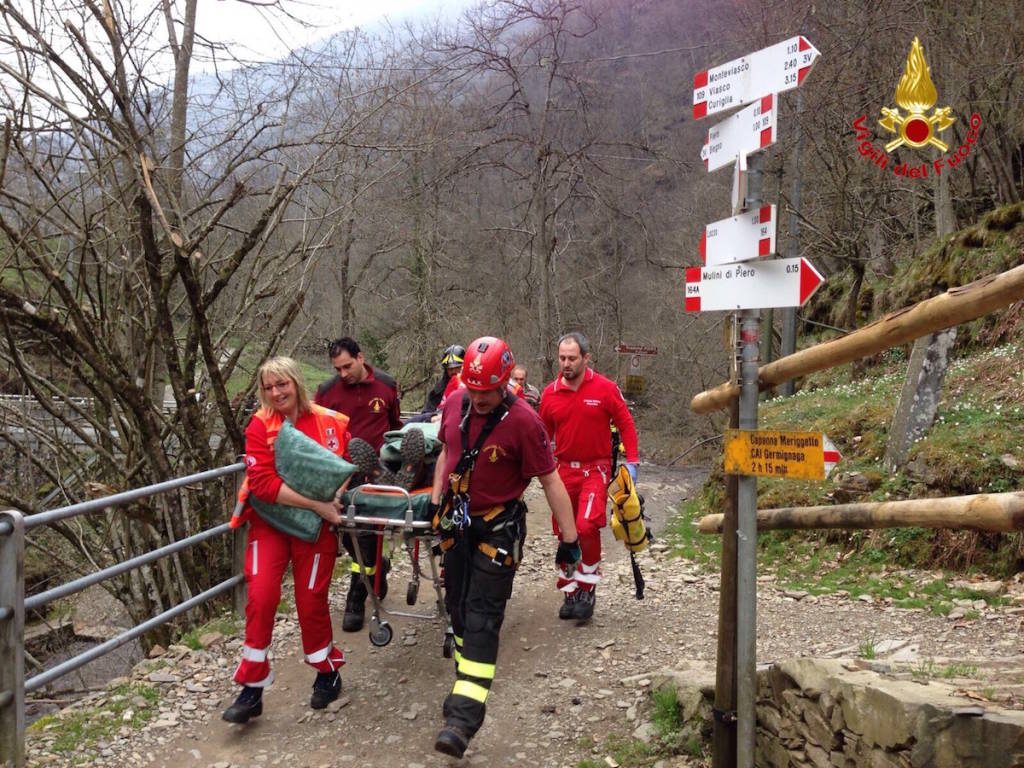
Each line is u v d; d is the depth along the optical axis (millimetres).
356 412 6152
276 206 7012
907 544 7133
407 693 4910
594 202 21797
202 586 7121
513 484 4164
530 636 5855
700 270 3746
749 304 3428
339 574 7477
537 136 19078
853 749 3080
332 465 4344
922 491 7562
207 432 7742
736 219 3490
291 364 4523
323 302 19188
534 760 4176
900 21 13312
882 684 3021
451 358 7180
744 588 3537
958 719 2615
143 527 7926
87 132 7566
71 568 8875
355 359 6023
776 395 17922
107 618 11656
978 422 8055
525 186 21484
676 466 20047
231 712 4410
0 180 6504
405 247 20344
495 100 19172
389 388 6242
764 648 5277
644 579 7363
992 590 6152
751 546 3529
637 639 5676
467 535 4133
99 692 5152
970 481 7262
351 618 5953
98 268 7535
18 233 6805
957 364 10766
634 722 4441
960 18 12344
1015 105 13125
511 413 4090
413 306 21531
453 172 17859
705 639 5609
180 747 4301
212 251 9344
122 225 7758
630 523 5523
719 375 25188
